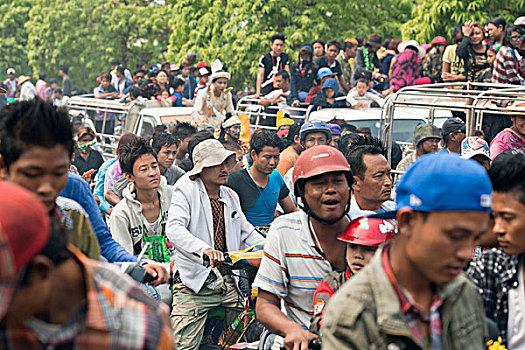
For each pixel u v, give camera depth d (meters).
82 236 4.90
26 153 4.08
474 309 3.70
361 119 16.06
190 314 8.41
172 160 11.96
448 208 3.19
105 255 5.84
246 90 32.38
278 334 5.41
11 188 2.90
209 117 18.36
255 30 30.39
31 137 4.07
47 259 2.98
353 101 19.09
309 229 5.64
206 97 18.36
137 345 3.16
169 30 43.03
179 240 8.03
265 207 10.22
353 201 6.84
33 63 43.28
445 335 3.53
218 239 8.59
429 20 24.61
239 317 8.36
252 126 19.69
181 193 8.37
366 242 5.12
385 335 3.41
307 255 5.62
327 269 5.61
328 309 3.54
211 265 7.67
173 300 8.59
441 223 3.22
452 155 3.35
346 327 3.41
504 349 4.30
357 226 5.25
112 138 21.42
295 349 4.99
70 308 3.16
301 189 5.58
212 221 8.48
